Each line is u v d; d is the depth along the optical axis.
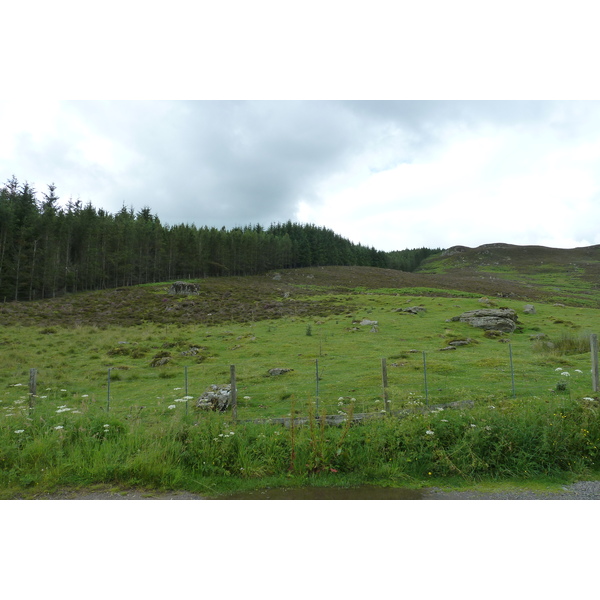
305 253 135.38
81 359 27.89
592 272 136.25
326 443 8.35
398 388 15.78
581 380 16.78
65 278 70.56
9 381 21.12
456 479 7.74
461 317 38.91
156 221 117.38
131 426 9.48
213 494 7.23
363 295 65.62
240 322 44.56
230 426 9.34
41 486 7.40
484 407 9.88
